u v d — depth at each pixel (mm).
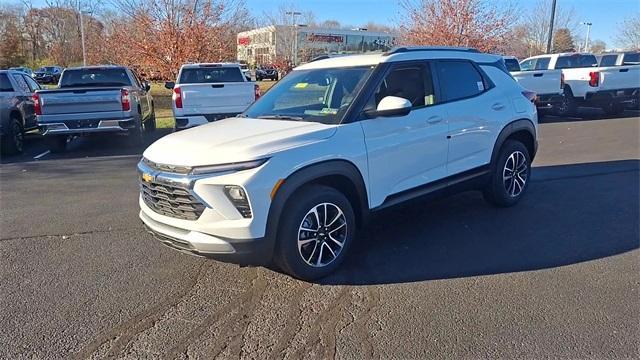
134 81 12156
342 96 4188
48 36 45500
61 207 5898
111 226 5168
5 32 45969
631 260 3996
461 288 3594
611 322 3076
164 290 3668
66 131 9352
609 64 15836
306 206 3611
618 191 6117
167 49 19234
